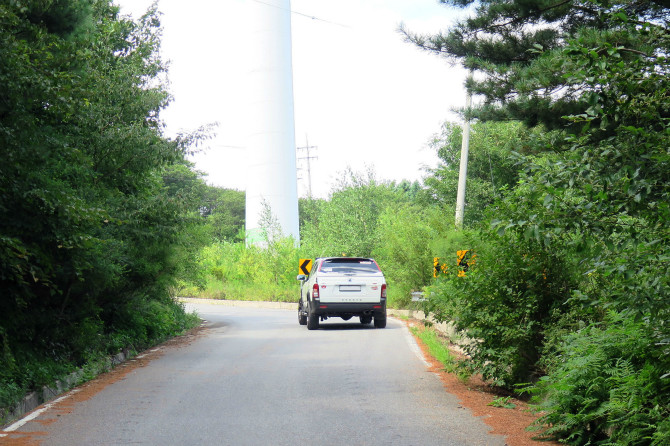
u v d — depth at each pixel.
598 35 10.57
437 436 7.34
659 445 6.05
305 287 23.08
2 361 9.54
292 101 58.06
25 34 9.87
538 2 13.64
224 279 46.81
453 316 10.97
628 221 5.70
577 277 9.64
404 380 11.29
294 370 12.45
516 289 10.41
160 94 15.41
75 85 9.52
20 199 9.62
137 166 14.30
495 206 9.67
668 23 5.95
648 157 5.41
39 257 10.02
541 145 6.13
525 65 14.27
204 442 7.10
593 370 7.42
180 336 19.94
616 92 5.73
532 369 10.28
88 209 9.86
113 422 8.09
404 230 27.72
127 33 16.12
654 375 6.67
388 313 29.05
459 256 12.43
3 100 8.81
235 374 12.02
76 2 11.16
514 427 7.81
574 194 6.06
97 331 14.17
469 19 14.97
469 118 14.72
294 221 57.31
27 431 7.62
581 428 7.15
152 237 14.62
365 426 7.82
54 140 10.01
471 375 11.19
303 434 7.44
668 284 5.54
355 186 41.72
